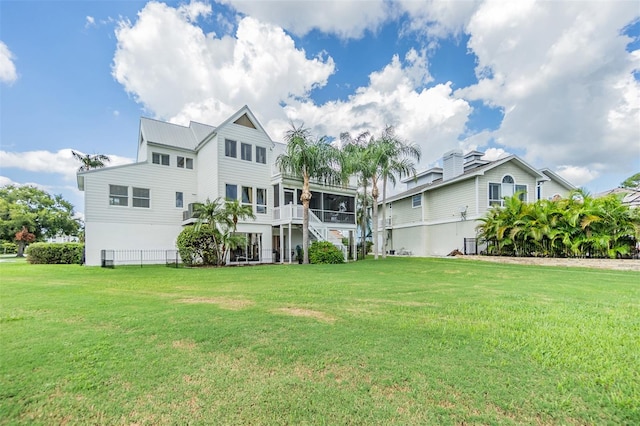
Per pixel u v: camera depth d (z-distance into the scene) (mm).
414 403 2498
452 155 24312
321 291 7641
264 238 19969
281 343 3834
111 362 3316
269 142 20766
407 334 4129
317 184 21141
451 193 23750
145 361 3338
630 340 3830
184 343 3881
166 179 19359
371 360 3303
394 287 8250
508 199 18078
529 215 16781
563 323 4633
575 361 3225
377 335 4094
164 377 2975
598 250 14562
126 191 17922
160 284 9109
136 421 2332
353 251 22203
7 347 3752
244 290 7883
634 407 2395
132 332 4320
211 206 15977
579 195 16703
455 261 18297
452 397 2578
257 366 3201
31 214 35312
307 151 16875
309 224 19312
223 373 3049
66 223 39125
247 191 19641
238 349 3658
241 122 19719
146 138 19141
